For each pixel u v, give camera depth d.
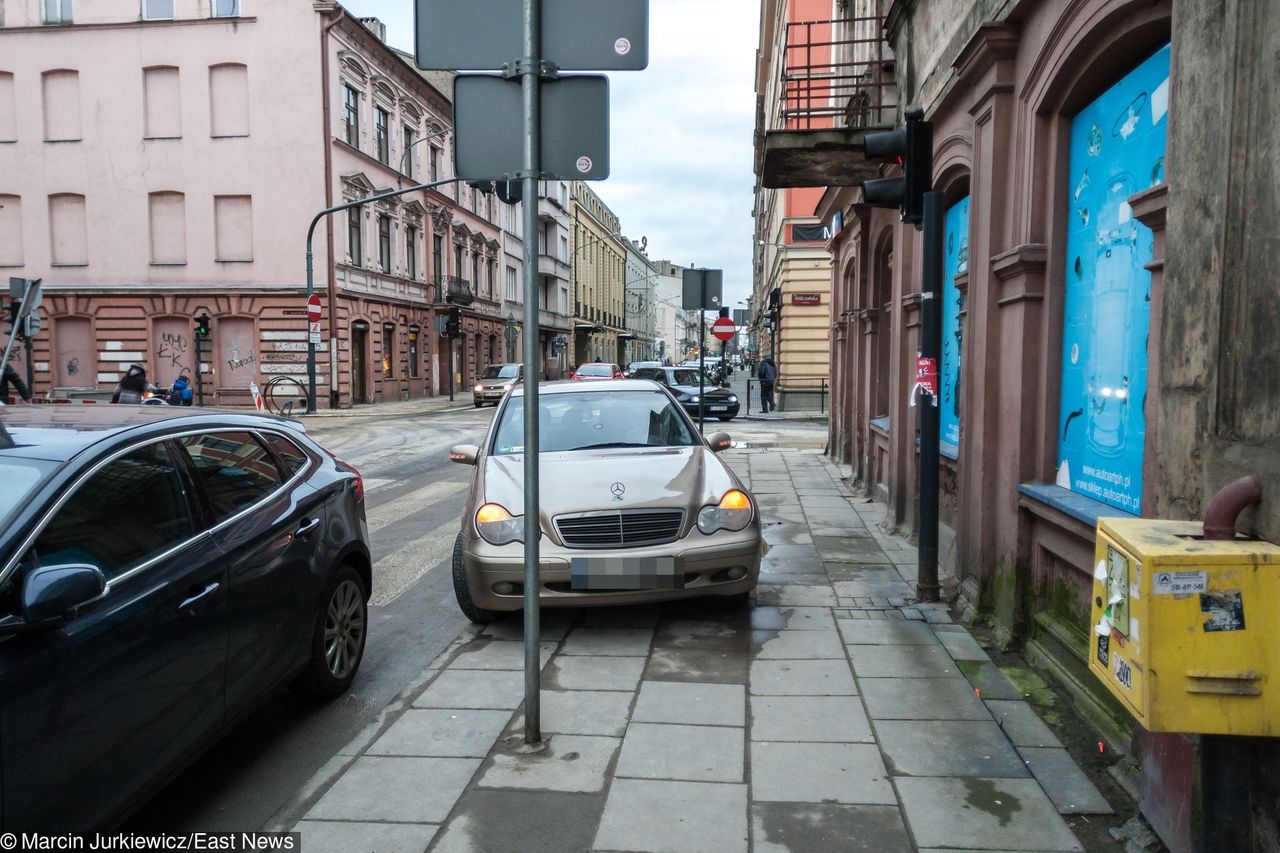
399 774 3.53
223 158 28.14
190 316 28.41
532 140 3.49
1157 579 2.23
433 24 3.53
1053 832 3.04
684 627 5.34
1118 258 3.84
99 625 2.74
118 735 2.75
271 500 4.02
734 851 2.96
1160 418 2.98
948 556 6.35
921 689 4.29
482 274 45.38
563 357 61.78
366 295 31.08
